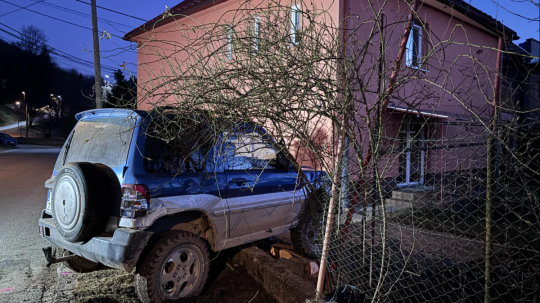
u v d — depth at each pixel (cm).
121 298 352
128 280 397
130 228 310
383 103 262
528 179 220
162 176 337
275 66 254
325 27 267
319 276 297
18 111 7256
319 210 466
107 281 394
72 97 7775
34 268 429
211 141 346
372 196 307
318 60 241
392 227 413
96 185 311
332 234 328
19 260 454
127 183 316
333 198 288
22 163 2039
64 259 367
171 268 335
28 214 717
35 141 5450
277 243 543
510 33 1006
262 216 422
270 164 448
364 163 295
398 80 255
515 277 284
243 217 400
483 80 636
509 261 288
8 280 393
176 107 287
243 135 315
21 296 354
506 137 220
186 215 367
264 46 258
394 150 278
